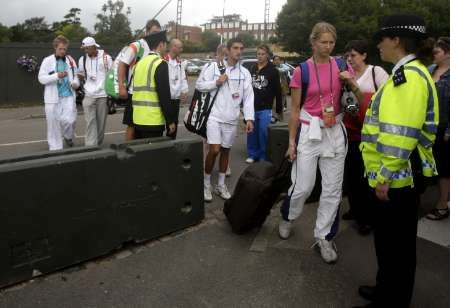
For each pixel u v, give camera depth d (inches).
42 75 287.3
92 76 290.8
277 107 278.4
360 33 1226.0
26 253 128.3
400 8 1259.2
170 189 162.7
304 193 150.6
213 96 197.8
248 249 155.8
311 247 157.9
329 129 142.7
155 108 183.2
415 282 134.6
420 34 100.7
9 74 629.6
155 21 212.7
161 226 161.9
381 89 105.2
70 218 135.4
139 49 204.1
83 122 462.0
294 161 150.1
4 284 125.3
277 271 140.6
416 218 108.7
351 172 169.9
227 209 169.2
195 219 174.6
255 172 160.4
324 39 136.8
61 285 130.2
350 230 172.7
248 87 204.5
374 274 139.3
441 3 1294.3
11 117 520.7
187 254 151.4
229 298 125.4
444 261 147.6
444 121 170.9
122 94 206.1
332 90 140.3
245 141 358.3
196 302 123.3
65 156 136.1
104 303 122.1
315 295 127.4
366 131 108.7
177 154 163.3
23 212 125.2
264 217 165.0
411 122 96.0
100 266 142.0
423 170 104.0
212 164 201.5
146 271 139.6
